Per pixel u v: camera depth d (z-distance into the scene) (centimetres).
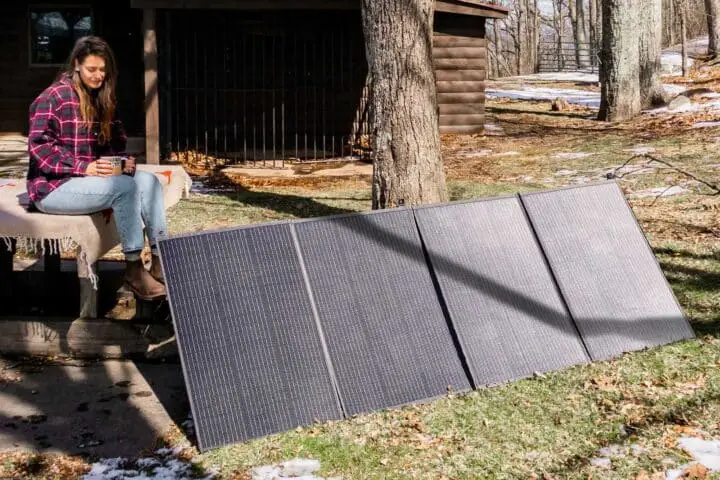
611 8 1942
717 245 713
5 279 625
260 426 412
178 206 1045
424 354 455
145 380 501
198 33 1792
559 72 4091
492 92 3022
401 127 700
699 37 4750
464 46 1864
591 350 489
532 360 473
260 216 973
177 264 429
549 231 515
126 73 1877
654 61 2070
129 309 618
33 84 1892
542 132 1838
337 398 429
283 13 1803
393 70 696
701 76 2884
